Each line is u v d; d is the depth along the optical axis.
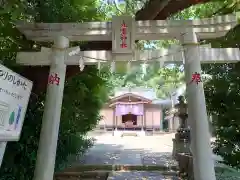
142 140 17.36
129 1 6.01
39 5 4.67
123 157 9.30
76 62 4.39
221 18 4.39
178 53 4.39
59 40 4.43
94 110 8.10
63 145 5.99
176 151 8.86
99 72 6.86
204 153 3.91
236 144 5.68
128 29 4.40
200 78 4.20
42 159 3.97
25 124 4.83
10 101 3.55
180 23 4.43
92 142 12.25
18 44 4.91
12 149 4.53
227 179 5.90
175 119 25.17
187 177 6.33
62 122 5.80
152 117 25.97
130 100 25.41
